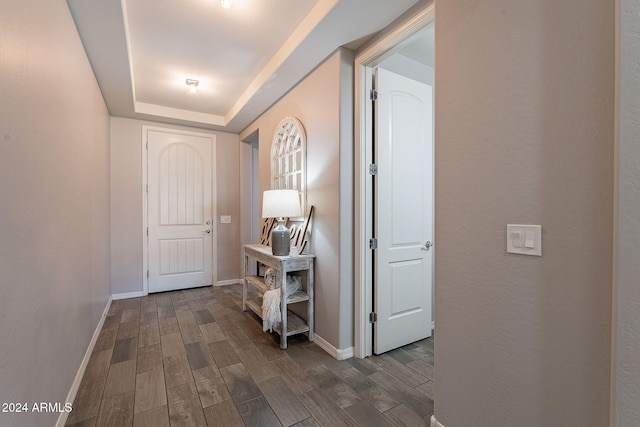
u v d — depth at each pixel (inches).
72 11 72.0
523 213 44.8
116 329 112.1
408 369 84.3
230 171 184.2
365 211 90.7
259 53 102.8
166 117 155.4
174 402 68.9
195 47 98.8
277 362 87.9
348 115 91.3
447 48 55.9
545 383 42.6
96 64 97.3
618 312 33.5
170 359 89.2
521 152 44.9
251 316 126.6
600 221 37.2
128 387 74.8
